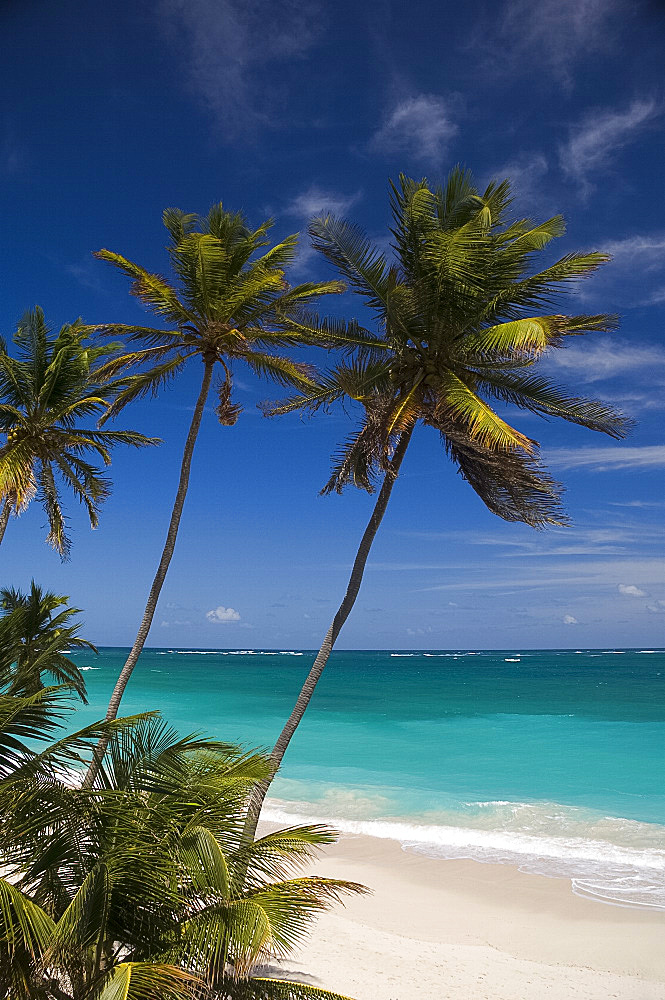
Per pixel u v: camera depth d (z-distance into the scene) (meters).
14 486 14.87
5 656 5.78
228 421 15.88
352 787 20.45
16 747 5.25
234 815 5.41
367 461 12.11
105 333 14.72
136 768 5.62
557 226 10.89
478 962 9.48
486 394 12.31
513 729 32.38
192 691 52.78
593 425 11.80
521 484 12.05
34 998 4.34
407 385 12.09
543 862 14.12
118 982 4.02
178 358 14.59
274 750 11.28
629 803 18.78
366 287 12.30
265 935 4.38
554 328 10.54
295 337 13.89
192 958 4.74
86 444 18.14
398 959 9.34
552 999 8.34
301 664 114.69
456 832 16.08
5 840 4.80
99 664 108.44
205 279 13.71
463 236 10.73
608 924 11.13
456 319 11.52
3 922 4.50
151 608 14.38
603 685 61.06
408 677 76.69
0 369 17.94
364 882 13.05
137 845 4.90
